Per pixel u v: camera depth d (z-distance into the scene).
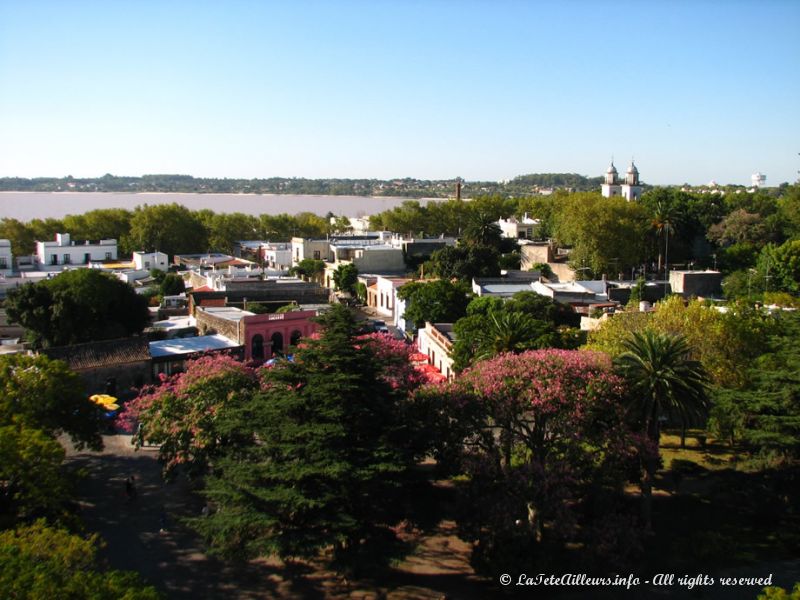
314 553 28.50
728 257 104.19
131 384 57.69
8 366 38.22
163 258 122.44
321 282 114.06
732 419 37.22
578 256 105.06
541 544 32.19
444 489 39.03
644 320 49.41
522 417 35.62
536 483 30.48
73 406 39.62
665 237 109.44
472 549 32.50
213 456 35.78
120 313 68.94
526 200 176.12
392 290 90.94
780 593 21.66
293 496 27.67
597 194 116.38
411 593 30.09
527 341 48.94
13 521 28.92
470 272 97.81
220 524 28.00
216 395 37.47
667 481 40.47
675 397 33.91
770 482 35.50
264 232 163.12
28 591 19.91
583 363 34.22
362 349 31.48
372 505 29.88
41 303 65.06
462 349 52.38
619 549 30.84
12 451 29.45
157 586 30.45
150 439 37.47
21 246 133.00
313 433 28.62
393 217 162.25
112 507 37.81
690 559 32.50
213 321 71.31
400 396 32.53
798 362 38.44
